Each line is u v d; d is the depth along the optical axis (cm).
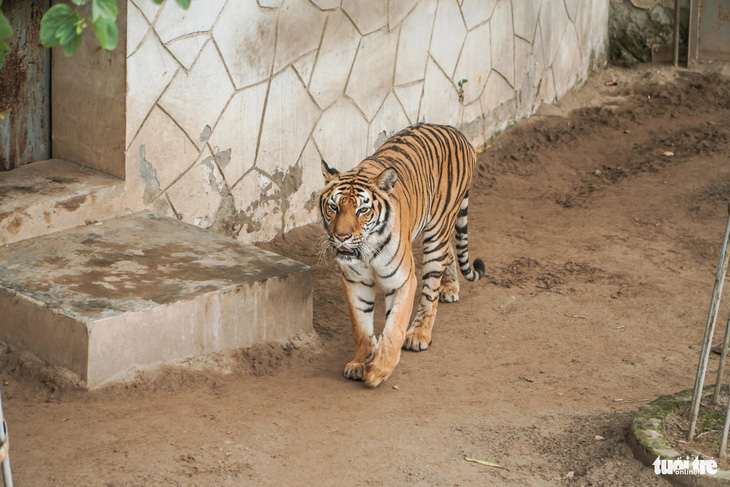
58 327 648
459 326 834
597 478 521
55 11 332
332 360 757
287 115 1024
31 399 629
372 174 690
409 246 710
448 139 832
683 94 1655
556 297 907
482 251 1051
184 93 895
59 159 912
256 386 688
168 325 678
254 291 733
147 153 874
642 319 851
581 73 1736
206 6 892
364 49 1116
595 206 1205
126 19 818
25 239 792
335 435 592
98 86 854
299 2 1000
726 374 719
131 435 575
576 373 726
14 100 871
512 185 1306
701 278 958
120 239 809
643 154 1395
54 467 525
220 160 954
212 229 964
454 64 1305
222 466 536
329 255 1027
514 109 1504
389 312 710
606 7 1809
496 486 521
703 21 1734
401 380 709
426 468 544
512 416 630
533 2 1495
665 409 576
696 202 1192
